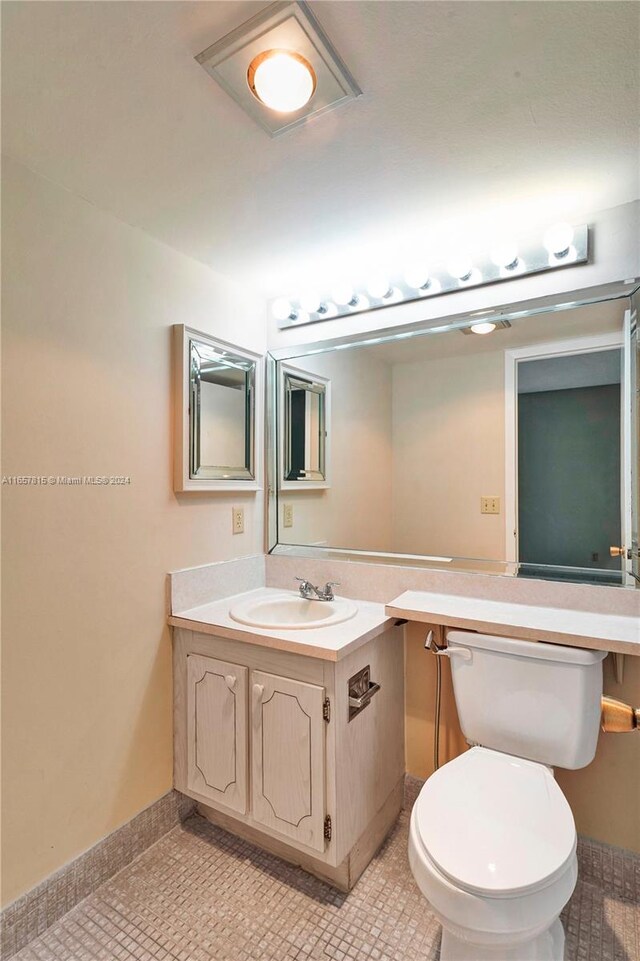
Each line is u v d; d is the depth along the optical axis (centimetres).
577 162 136
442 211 161
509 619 150
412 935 138
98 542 157
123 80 106
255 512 223
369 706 165
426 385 191
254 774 161
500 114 117
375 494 202
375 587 198
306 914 145
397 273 193
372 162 135
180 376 184
